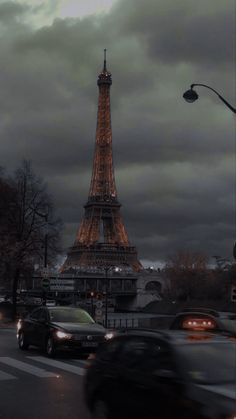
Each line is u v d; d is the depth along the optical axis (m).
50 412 10.29
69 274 137.00
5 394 11.99
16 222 51.00
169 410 6.96
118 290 149.62
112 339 8.96
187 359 7.23
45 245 46.97
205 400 6.48
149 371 7.64
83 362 17.47
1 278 54.38
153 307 112.06
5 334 29.56
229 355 7.47
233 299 22.11
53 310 20.09
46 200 52.38
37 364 16.92
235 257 19.27
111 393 8.27
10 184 52.03
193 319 16.66
